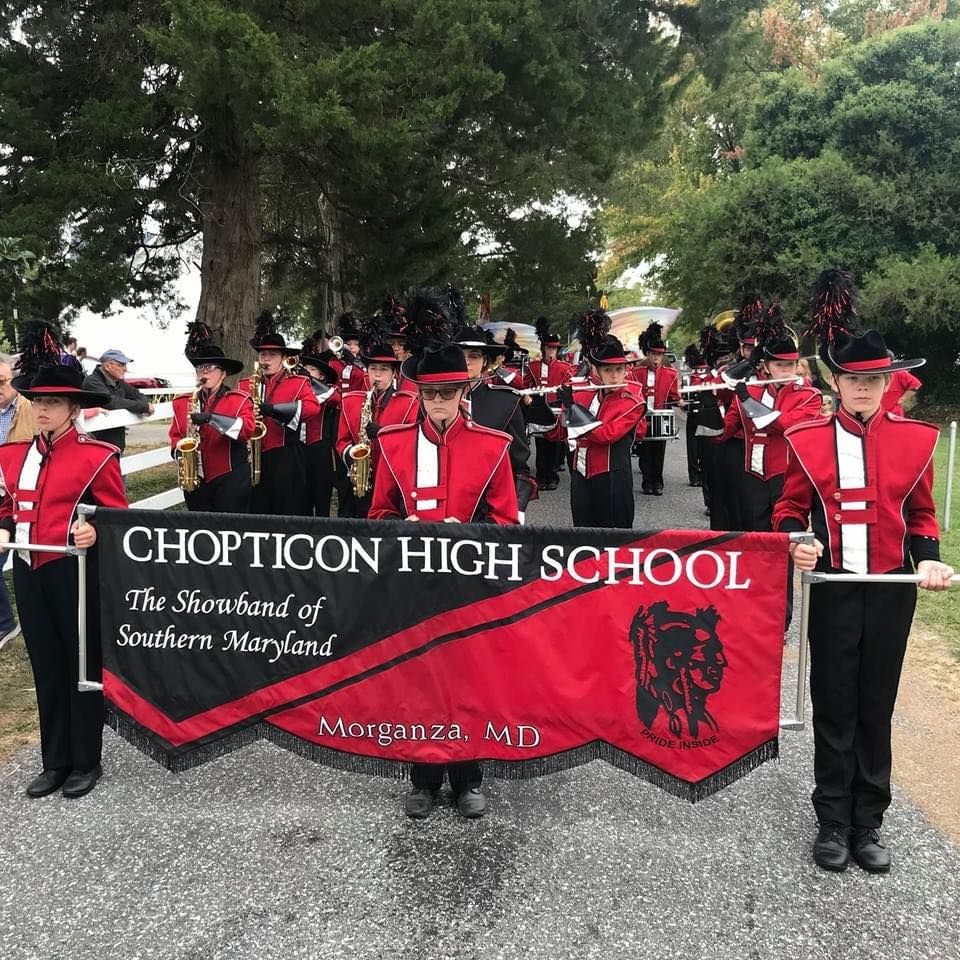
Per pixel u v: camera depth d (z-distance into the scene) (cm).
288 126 960
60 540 382
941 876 337
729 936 302
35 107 1101
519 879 333
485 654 344
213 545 352
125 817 377
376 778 411
